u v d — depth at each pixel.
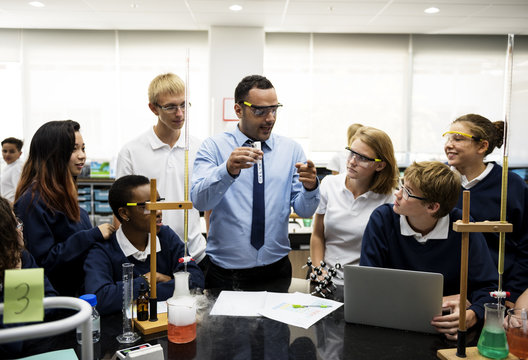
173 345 1.12
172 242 1.64
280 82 5.79
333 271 1.59
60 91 5.71
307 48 5.75
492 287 1.34
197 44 5.73
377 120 5.88
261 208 1.72
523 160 6.00
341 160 4.11
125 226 1.50
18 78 5.68
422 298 1.20
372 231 1.53
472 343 1.14
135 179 1.45
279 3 4.47
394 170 1.77
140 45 5.69
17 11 4.77
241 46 5.35
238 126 1.81
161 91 2.03
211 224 1.78
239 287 1.63
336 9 4.65
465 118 1.75
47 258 1.49
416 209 1.37
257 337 1.17
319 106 5.84
